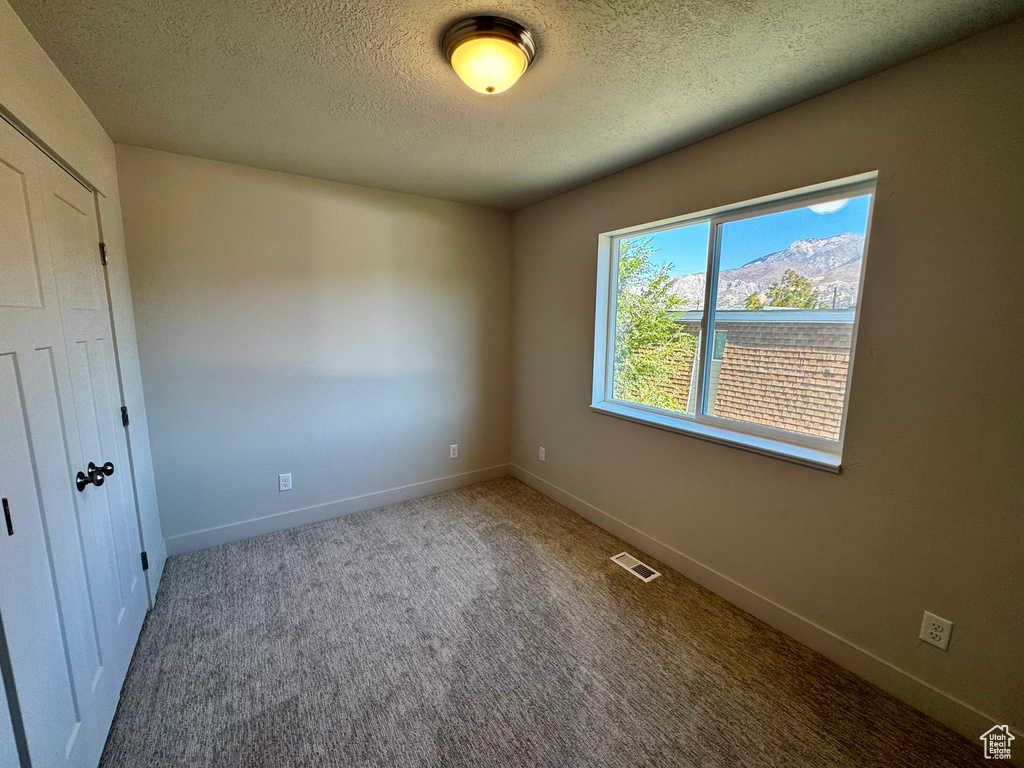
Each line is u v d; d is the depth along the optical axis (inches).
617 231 102.8
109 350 69.8
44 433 45.9
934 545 57.7
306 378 108.8
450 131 77.5
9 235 41.6
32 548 41.9
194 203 91.3
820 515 69.4
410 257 120.5
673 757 53.7
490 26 48.3
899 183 57.6
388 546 103.2
